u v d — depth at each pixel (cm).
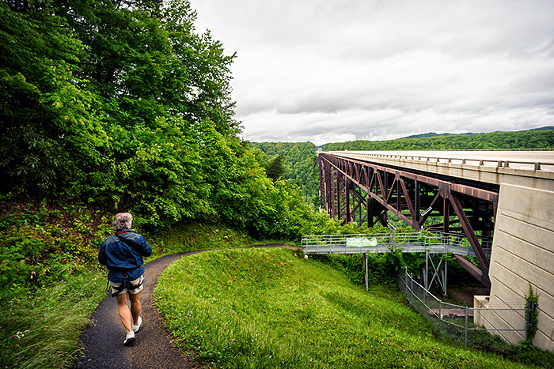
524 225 1041
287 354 463
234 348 419
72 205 931
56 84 797
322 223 2528
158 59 1416
